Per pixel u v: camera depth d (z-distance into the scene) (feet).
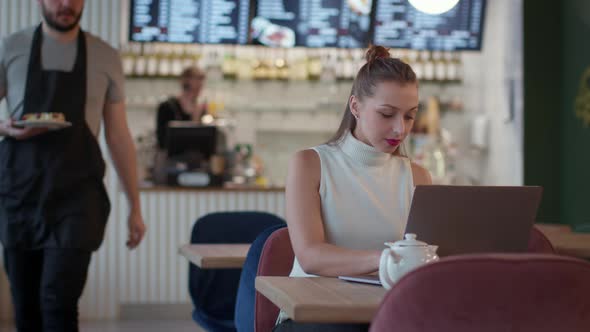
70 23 9.30
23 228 9.14
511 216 5.49
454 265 3.81
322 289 5.11
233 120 21.80
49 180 9.09
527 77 18.94
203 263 8.63
